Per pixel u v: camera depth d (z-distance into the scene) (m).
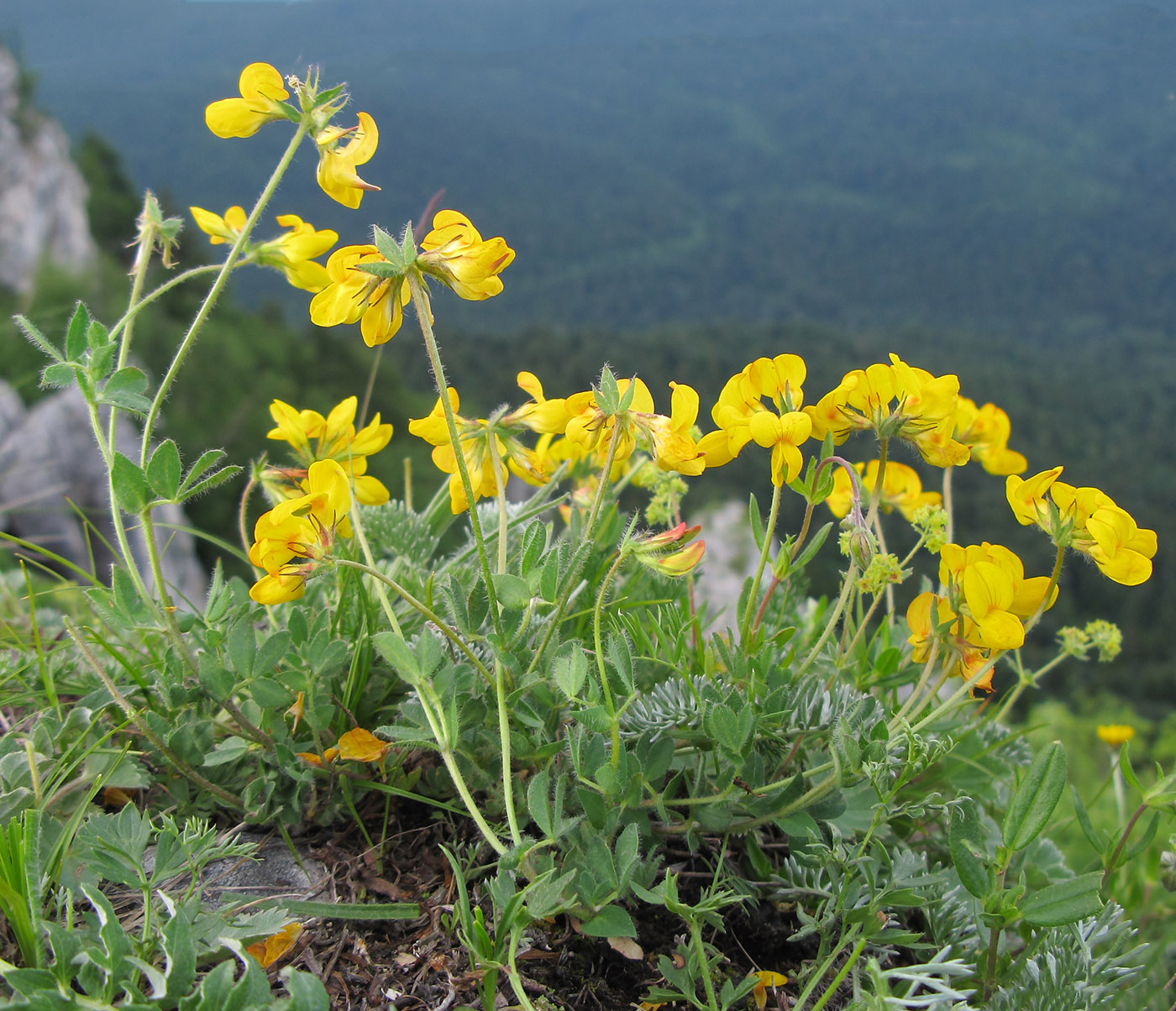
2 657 0.26
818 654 0.28
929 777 0.27
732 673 0.23
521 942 0.21
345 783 0.22
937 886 0.23
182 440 4.14
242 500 0.26
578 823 0.21
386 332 0.21
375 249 0.21
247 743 0.22
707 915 0.21
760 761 0.21
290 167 0.23
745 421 0.23
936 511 0.27
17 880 0.18
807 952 0.22
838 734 0.21
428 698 0.20
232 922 0.19
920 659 0.23
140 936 0.18
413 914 0.21
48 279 4.57
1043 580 0.21
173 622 0.22
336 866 0.22
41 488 1.51
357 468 0.26
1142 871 0.27
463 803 0.23
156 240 0.25
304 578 0.21
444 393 0.20
